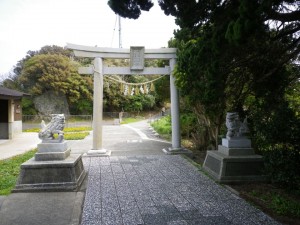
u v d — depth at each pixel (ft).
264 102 22.79
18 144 45.55
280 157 15.80
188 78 22.02
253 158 20.52
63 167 18.58
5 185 19.49
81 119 100.68
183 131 45.91
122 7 16.81
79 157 21.61
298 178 15.44
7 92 52.24
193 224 13.00
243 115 24.41
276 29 17.20
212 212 14.52
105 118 125.59
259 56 19.26
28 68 107.24
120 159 30.12
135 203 15.96
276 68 19.70
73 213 14.58
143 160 29.58
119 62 110.11
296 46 19.08
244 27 12.48
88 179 21.34
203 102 20.99
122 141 48.24
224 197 17.02
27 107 107.04
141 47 33.71
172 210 14.85
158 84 46.06
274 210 14.78
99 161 28.91
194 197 17.04
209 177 22.07
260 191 18.15
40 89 106.83
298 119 15.88
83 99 116.47
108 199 16.65
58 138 20.40
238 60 18.70
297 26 17.03
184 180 21.20
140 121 122.62
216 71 17.17
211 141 32.94
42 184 18.16
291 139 15.65
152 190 18.56
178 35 26.30
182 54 21.75
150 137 55.77
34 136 58.70
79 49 32.30
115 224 13.05
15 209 15.06
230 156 21.04
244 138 22.07
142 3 16.72
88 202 16.07
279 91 22.03
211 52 16.85
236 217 13.83
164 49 34.27
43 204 15.83
